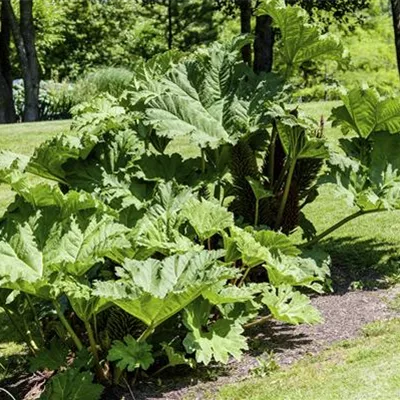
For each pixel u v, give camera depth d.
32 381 4.34
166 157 5.13
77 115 5.34
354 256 6.32
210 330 4.10
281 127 5.15
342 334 4.65
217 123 5.21
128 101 5.55
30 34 19.52
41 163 4.89
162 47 31.36
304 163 5.47
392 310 5.02
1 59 21.06
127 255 4.20
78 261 3.92
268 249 4.49
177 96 5.12
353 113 5.65
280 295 4.47
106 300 3.83
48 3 29.17
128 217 4.74
